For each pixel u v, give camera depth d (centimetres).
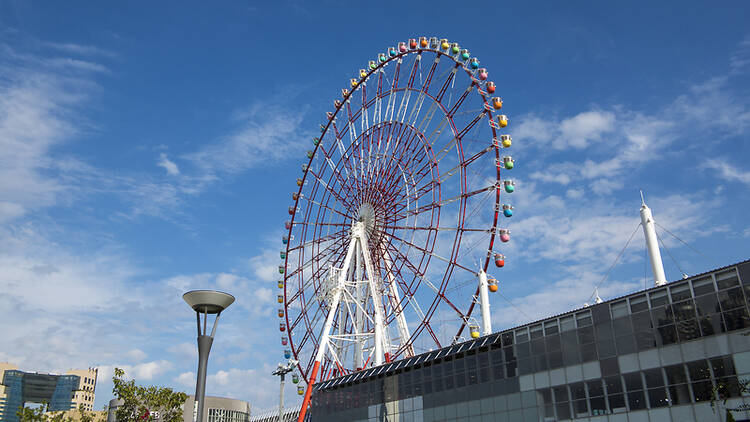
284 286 9662
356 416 7406
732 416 4275
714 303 4597
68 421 6962
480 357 6150
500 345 6000
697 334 4638
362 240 8550
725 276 4588
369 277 8219
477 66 7931
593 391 5153
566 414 5284
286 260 9781
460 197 7606
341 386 7781
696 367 4591
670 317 4822
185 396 6944
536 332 5716
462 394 6209
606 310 5244
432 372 6606
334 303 8312
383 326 7981
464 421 6106
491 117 7625
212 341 3797
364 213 8750
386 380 7150
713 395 4450
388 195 8494
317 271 9212
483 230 7375
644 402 4812
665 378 4741
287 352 9294
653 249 5659
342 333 8569
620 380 4997
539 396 5509
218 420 14650
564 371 5388
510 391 5769
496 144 7506
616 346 5091
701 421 4472
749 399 4266
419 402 6644
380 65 9369
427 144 8200
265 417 11538
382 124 9019
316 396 8144
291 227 9919
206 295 3791
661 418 4688
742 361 4359
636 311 5041
